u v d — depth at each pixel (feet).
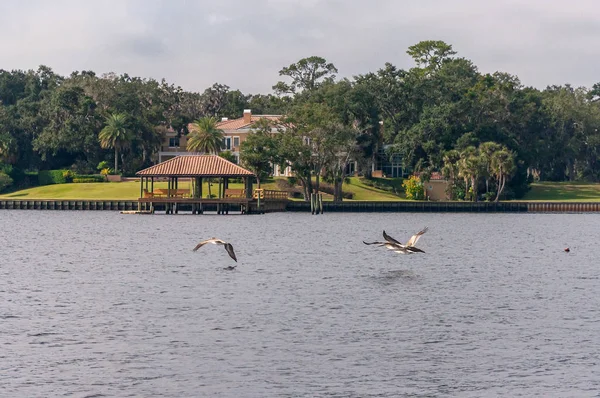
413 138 549.13
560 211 528.22
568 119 649.61
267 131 495.41
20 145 611.47
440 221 420.77
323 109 513.45
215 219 411.75
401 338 121.39
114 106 618.03
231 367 106.22
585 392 97.55
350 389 98.43
